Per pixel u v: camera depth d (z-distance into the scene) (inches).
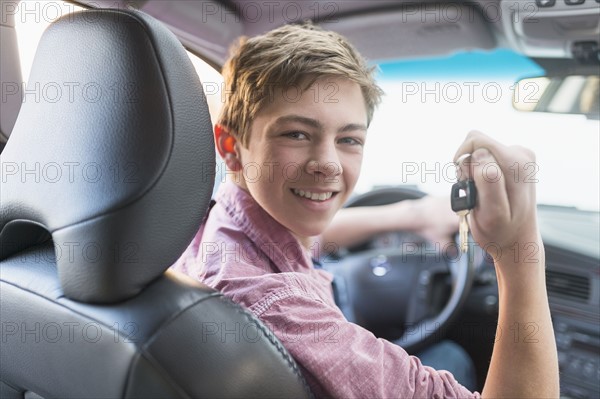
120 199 29.0
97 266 29.3
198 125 31.8
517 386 36.4
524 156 37.1
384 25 67.5
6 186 33.3
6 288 33.0
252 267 38.7
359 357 34.0
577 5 59.3
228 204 41.8
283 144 38.7
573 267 76.8
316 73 37.5
